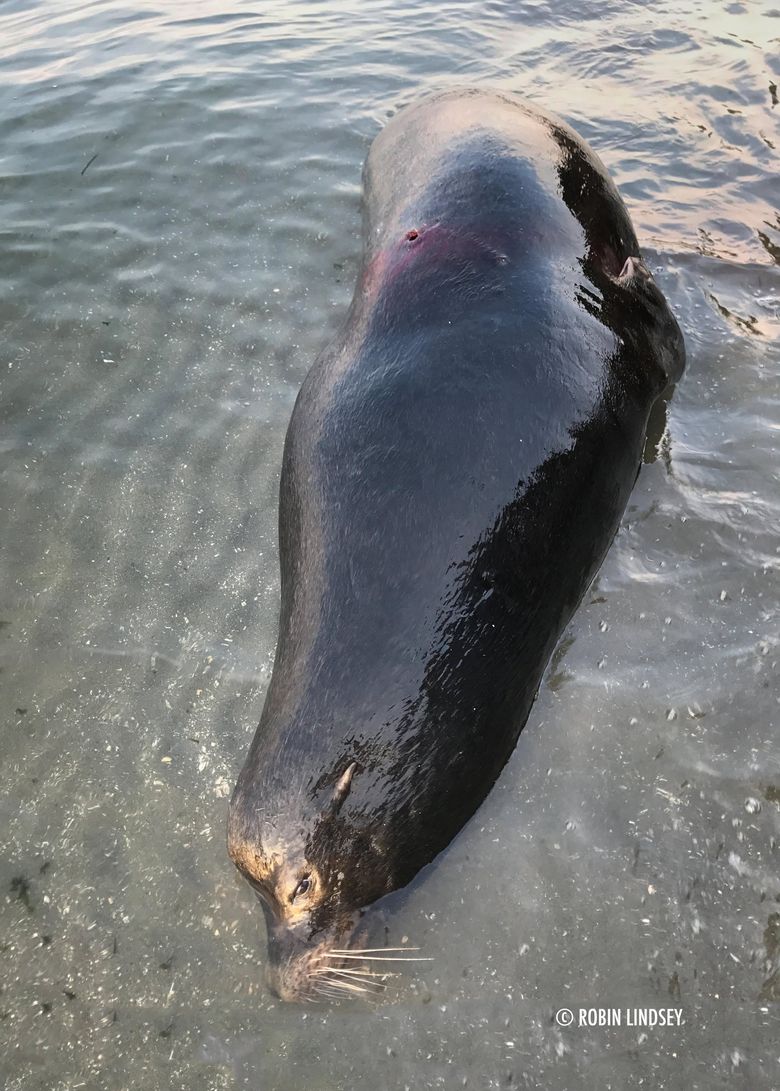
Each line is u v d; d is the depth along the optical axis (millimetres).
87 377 2352
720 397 2191
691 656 1721
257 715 1692
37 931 1459
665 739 1611
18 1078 1319
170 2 4465
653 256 2602
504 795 1582
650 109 3299
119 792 1609
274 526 2004
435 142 2371
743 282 2514
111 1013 1375
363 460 1716
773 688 1657
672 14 4004
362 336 1957
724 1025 1306
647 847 1490
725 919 1404
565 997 1354
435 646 1552
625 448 1914
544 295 1912
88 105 3457
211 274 2633
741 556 1866
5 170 3109
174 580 1920
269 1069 1313
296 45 3850
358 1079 1298
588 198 2305
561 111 3295
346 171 2992
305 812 1440
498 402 1733
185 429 2215
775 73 3467
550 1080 1279
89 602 1888
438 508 1634
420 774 1501
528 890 1468
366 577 1599
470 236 2033
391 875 1482
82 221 2852
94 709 1721
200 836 1555
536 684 1692
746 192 2877
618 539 1914
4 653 1811
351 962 1417
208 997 1389
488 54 3725
